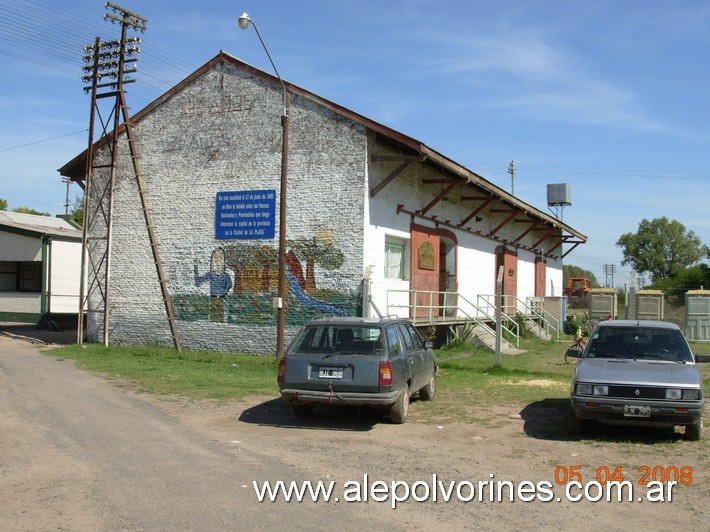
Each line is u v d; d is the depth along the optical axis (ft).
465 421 34.50
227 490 21.74
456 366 57.26
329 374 32.22
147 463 24.94
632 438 30.73
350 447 28.32
